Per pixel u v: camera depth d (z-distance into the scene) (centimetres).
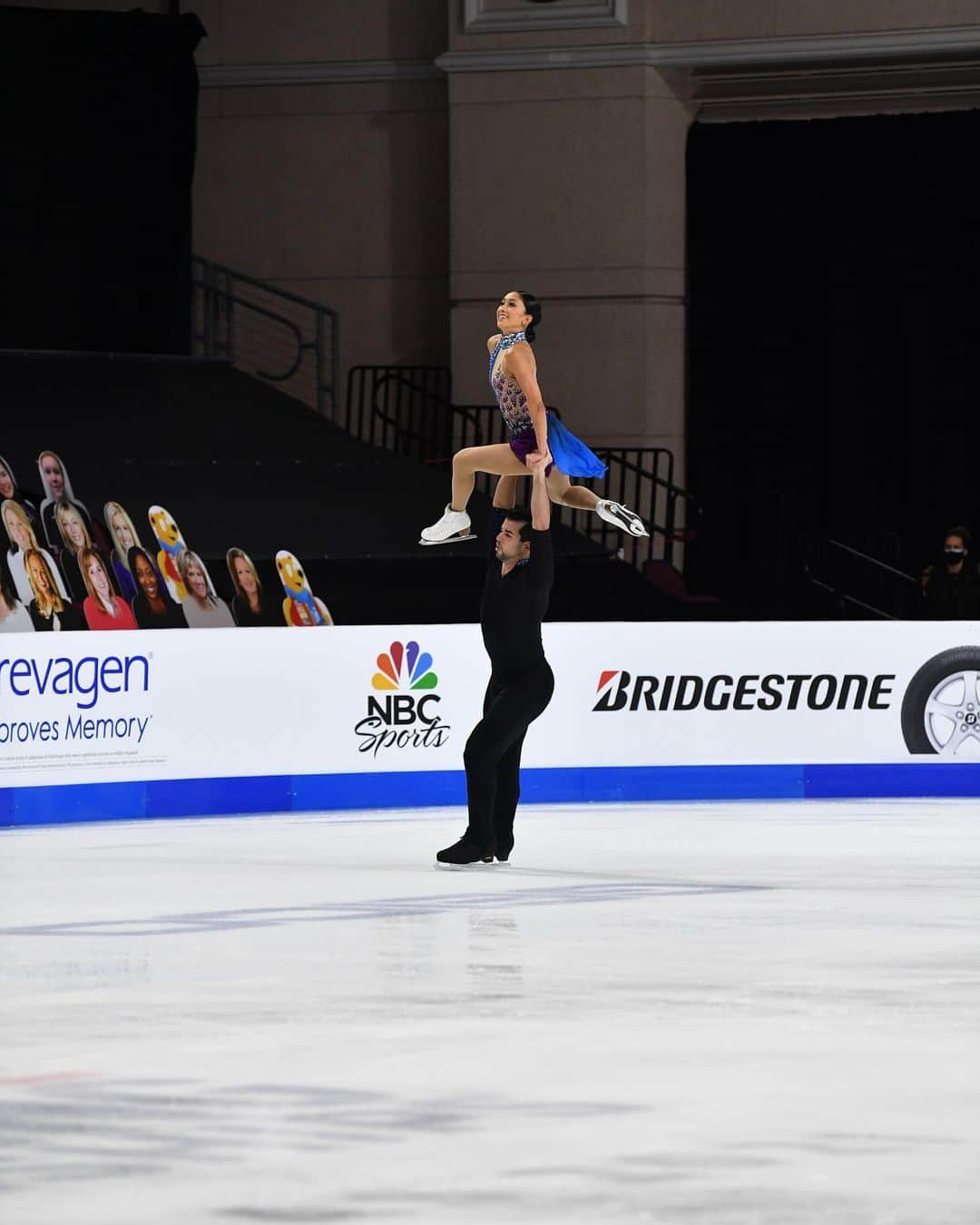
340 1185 1316
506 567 3089
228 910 2622
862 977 2080
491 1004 1934
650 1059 1677
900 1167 1350
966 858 3212
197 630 4028
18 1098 1549
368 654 4178
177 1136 1435
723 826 3762
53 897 2755
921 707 4412
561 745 4269
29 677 3812
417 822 3878
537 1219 1245
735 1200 1280
